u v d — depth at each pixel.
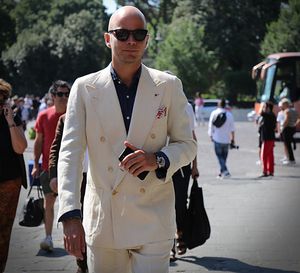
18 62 73.06
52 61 73.56
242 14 63.62
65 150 3.57
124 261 3.69
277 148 24.53
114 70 3.65
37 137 7.22
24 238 8.15
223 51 63.38
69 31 73.38
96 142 3.61
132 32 3.54
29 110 42.62
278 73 29.25
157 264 3.59
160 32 65.25
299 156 21.20
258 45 63.47
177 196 6.44
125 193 3.56
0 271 5.57
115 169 3.57
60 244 7.72
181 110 3.68
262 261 6.80
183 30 58.81
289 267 6.55
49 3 84.75
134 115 3.58
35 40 73.31
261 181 14.07
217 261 6.81
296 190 12.52
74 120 3.62
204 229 6.46
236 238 7.98
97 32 74.38
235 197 11.56
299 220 9.18
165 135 3.68
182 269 6.46
